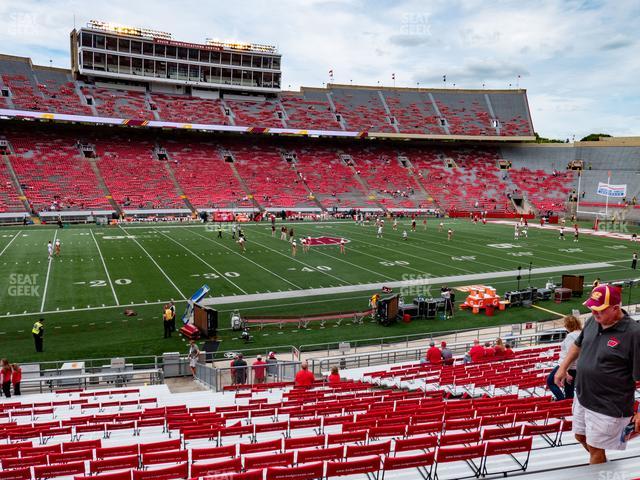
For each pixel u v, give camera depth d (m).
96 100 65.75
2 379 14.05
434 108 85.25
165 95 72.19
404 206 69.06
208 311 20.12
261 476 5.61
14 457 7.59
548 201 73.56
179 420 10.15
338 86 85.31
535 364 15.21
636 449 5.59
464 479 5.73
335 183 70.75
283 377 16.45
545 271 33.28
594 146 80.25
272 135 75.06
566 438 7.12
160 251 36.94
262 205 62.75
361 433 7.61
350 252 38.56
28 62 66.50
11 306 23.36
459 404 10.09
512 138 81.81
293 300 25.47
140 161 63.97
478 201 72.69
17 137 61.19
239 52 75.12
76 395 14.04
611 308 4.01
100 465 6.71
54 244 38.53
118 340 19.67
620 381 4.08
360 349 19.62
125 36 67.69
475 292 25.47
